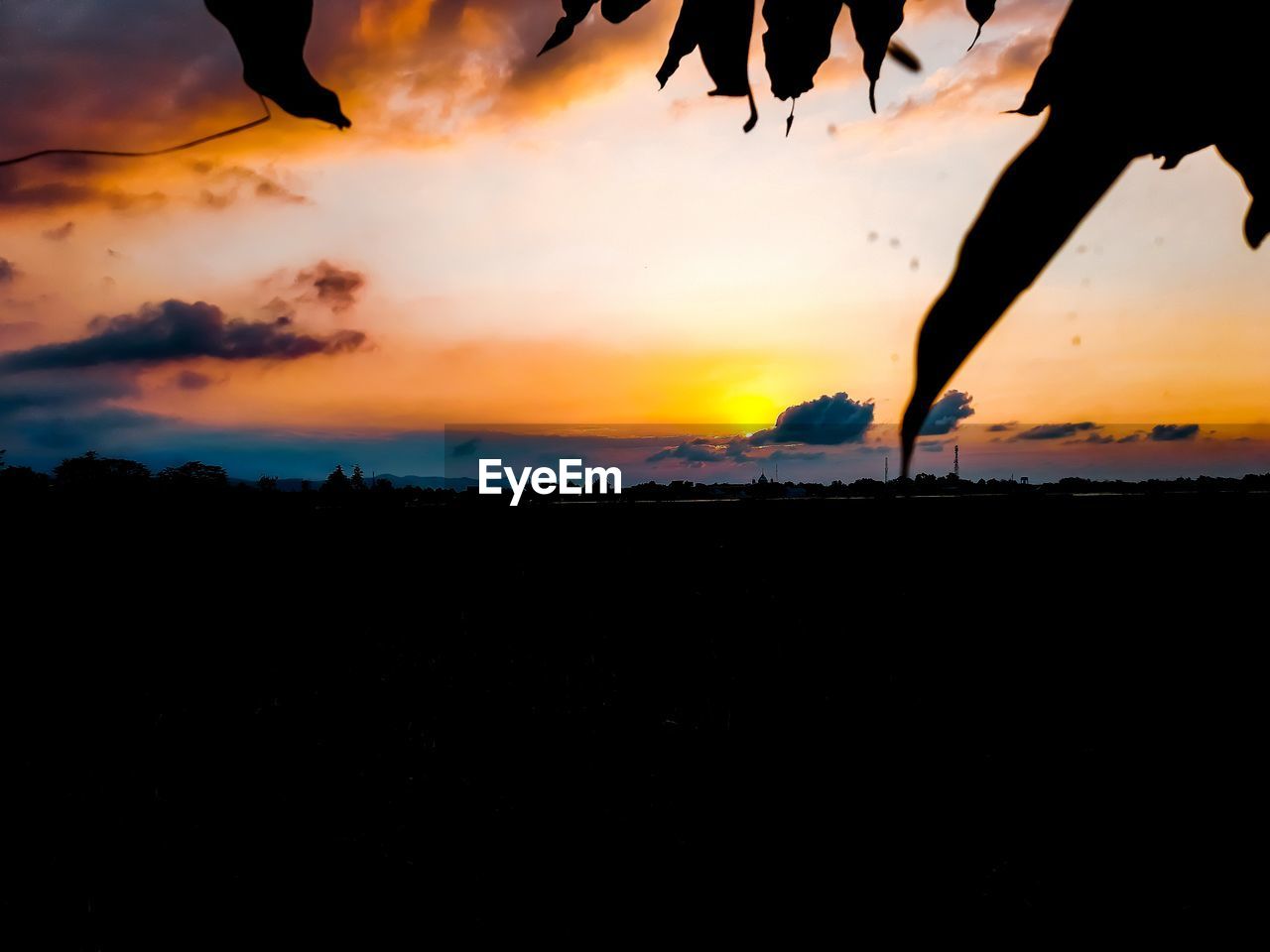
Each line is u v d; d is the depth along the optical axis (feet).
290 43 1.33
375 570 32.24
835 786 12.98
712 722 16.39
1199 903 9.34
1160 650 20.56
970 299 0.81
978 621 24.09
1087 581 28.81
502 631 24.97
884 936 9.14
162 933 9.48
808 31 2.18
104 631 24.40
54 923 9.61
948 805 12.16
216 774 14.32
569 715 17.15
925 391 0.78
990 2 1.73
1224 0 0.90
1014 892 9.78
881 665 19.99
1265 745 14.05
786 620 25.11
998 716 16.20
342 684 19.84
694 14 1.89
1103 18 0.91
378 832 11.89
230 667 21.38
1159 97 0.89
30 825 12.35
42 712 17.71
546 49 2.29
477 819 12.38
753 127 1.84
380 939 9.27
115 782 13.98
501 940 9.36
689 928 9.52
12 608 25.43
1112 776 12.99
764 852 11.09
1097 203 0.84
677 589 29.84
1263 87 0.90
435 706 18.08
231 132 1.32
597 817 12.32
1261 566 29.63
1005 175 0.85
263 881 10.62
